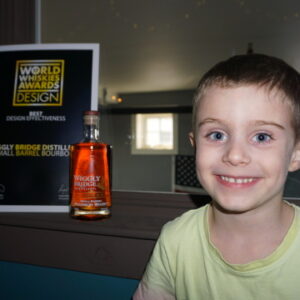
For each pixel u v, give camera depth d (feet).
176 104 19.27
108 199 2.26
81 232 2.14
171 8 8.12
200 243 1.63
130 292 2.20
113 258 2.13
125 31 9.79
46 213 2.37
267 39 10.46
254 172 1.36
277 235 1.49
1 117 2.38
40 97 2.35
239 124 1.35
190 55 12.47
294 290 1.42
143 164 20.15
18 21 2.87
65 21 8.74
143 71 14.98
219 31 9.84
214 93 1.42
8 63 2.40
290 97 1.38
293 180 2.56
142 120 20.36
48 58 2.37
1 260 2.39
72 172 2.22
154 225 2.11
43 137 2.33
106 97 19.58
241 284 1.49
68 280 2.33
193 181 18.15
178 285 1.69
